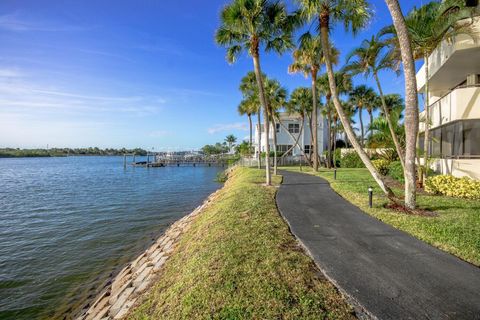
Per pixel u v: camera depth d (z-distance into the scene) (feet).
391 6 26.20
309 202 33.81
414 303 11.68
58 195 81.00
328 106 97.04
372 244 18.79
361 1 35.94
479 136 36.45
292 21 45.19
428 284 13.21
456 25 34.04
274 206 31.22
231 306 11.87
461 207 28.14
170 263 21.52
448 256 16.55
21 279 27.73
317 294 12.52
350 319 10.80
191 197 76.48
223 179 114.42
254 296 12.47
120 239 40.06
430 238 19.31
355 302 11.87
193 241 23.49
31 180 126.52
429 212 26.25
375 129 46.62
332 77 35.37
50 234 42.63
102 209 60.85
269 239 19.58
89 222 49.73
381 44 37.52
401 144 45.27
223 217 26.43
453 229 20.57
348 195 37.22
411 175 27.12
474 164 36.68
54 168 222.28
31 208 62.28
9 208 62.44
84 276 28.27
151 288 17.98
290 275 14.28
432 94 60.70
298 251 17.79
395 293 12.49
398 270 14.76
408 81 26.37
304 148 130.72
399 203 28.68
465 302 11.66
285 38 47.70
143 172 176.65
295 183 52.16
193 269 16.21
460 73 45.16
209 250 18.37
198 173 164.25
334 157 99.71
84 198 75.56
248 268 15.08
